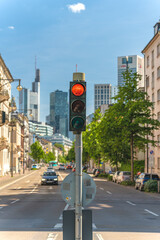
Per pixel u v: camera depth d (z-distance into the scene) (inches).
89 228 232.5
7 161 2783.0
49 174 1560.0
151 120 1391.5
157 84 1962.4
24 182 1726.1
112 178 1990.7
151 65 2091.5
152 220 518.3
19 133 4057.6
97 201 831.7
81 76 255.9
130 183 1523.1
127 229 438.0
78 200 233.6
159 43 1927.9
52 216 560.4
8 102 2728.8
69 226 232.7
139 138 1460.4
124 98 1450.5
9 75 2664.9
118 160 2027.6
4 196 983.0
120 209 666.2
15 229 437.4
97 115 2655.0
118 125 1430.9
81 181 236.4
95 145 2586.1
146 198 941.2
